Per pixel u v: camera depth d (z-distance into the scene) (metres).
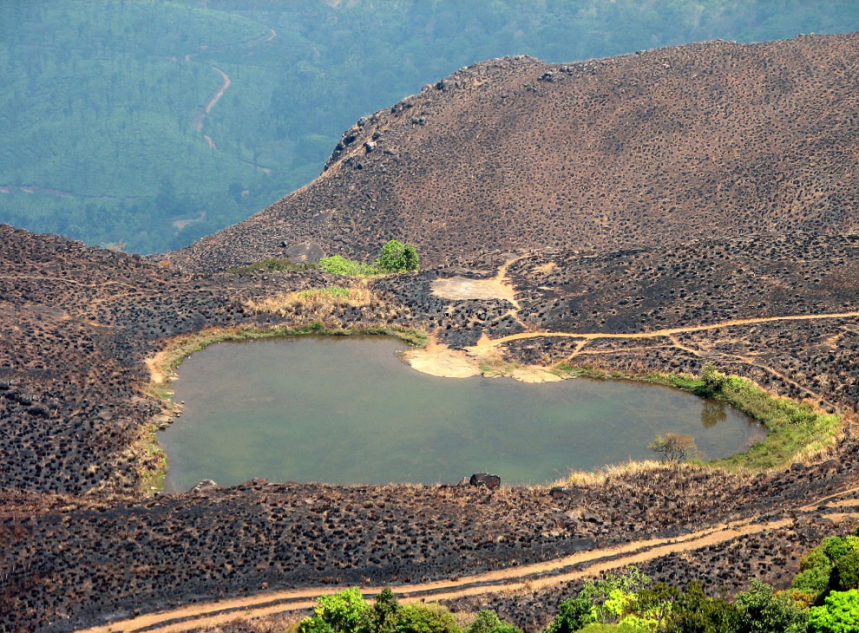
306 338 83.50
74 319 81.88
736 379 71.56
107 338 79.56
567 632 41.16
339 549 50.50
